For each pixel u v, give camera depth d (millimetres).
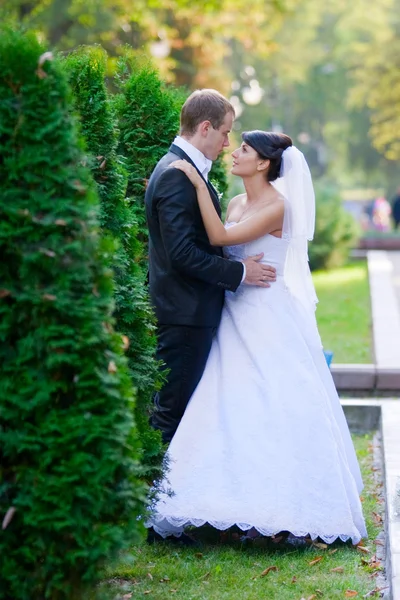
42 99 4340
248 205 6559
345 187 92625
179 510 6059
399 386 11281
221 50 24953
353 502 6348
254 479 6098
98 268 4492
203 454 6211
